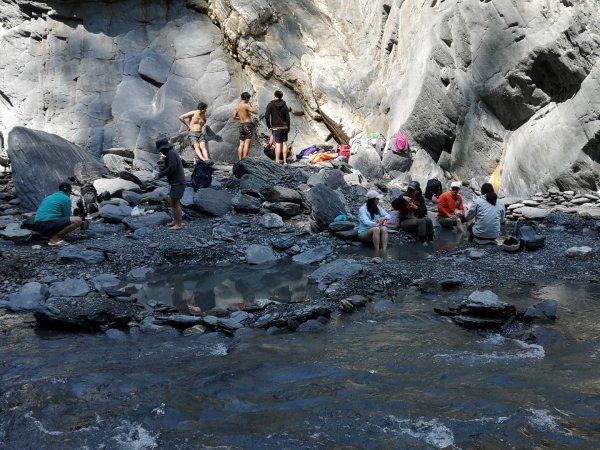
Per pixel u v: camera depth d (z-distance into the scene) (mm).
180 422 5430
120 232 11820
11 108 18641
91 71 18125
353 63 18953
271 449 4945
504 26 13984
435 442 4953
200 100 17781
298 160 17312
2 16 18516
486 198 10867
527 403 5520
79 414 5574
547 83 13727
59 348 7246
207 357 6910
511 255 10195
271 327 7723
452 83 15297
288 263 10453
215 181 14383
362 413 5465
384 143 17000
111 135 17578
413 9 17281
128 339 7559
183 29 18438
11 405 5754
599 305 7902
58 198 11078
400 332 7441
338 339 7301
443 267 9656
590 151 12945
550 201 13117
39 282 9375
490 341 7102
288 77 18594
